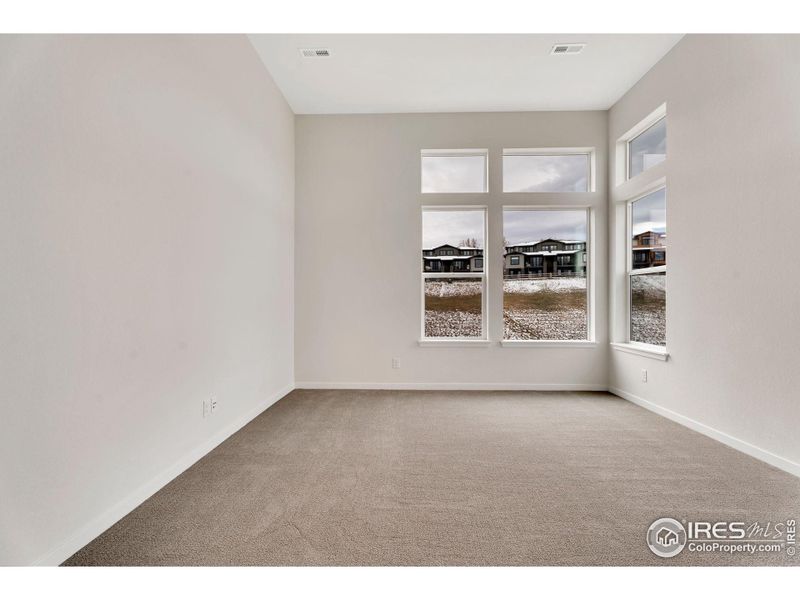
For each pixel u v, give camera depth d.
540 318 4.92
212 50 2.82
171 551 1.68
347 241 4.86
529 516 1.96
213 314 2.85
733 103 2.84
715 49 3.01
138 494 2.05
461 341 4.82
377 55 3.69
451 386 4.80
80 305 1.68
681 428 3.31
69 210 1.63
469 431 3.24
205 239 2.73
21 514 1.44
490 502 2.10
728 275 2.90
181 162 2.43
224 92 3.01
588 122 4.77
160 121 2.23
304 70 3.92
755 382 2.68
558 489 2.24
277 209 4.23
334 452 2.79
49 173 1.54
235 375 3.22
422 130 4.83
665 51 3.60
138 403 2.05
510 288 4.93
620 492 2.21
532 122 4.79
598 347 4.75
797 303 2.39
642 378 4.03
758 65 2.64
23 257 1.44
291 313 4.75
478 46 3.55
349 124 4.86
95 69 1.76
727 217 2.90
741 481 2.33
